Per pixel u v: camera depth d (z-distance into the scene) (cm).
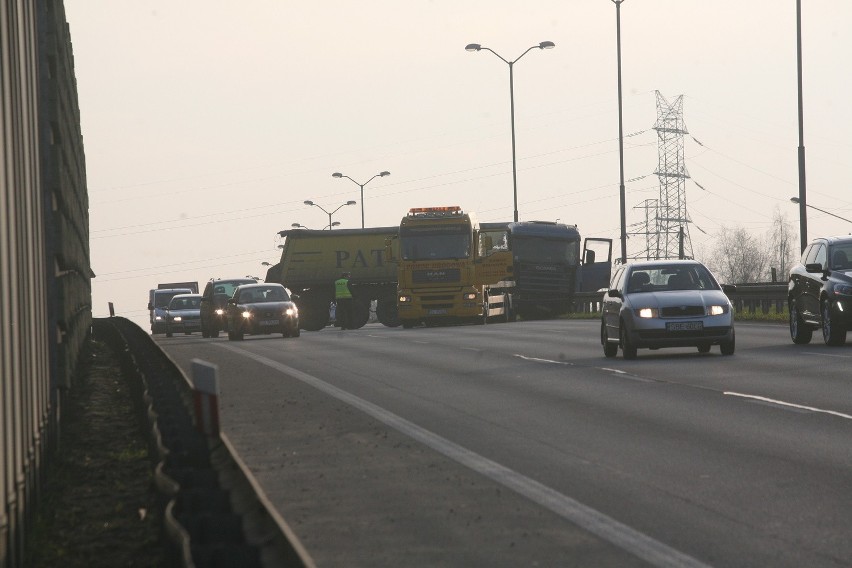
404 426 2170
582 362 3594
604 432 2028
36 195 1602
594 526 1272
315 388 2938
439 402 2564
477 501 1434
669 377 2986
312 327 9231
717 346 4125
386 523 1316
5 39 1217
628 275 3834
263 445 1961
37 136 1669
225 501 1009
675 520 1295
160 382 2025
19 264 1309
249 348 4928
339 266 9169
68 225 2214
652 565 1093
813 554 1123
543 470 1652
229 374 3419
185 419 1527
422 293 7175
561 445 1889
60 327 2039
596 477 1584
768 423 2081
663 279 3825
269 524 942
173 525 866
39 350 1576
